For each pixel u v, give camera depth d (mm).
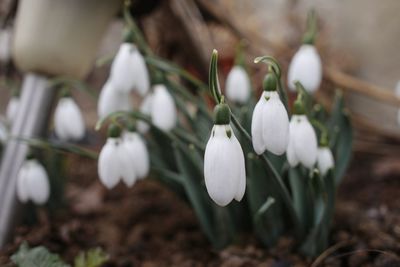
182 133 363
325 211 334
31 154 361
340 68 584
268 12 627
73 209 434
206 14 523
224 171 266
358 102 573
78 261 336
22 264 317
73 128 380
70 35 374
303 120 307
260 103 282
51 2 370
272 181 339
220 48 552
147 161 344
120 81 348
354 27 618
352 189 466
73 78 384
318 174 317
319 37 594
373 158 518
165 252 380
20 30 376
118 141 330
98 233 400
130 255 378
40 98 382
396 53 600
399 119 428
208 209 363
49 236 379
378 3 606
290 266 339
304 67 357
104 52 635
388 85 602
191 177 354
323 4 628
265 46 524
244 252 348
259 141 283
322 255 341
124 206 442
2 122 420
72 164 525
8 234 372
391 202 432
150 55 364
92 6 375
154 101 360
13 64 471
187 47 509
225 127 270
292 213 335
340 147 364
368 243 354
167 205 440
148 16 468
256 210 343
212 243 366
